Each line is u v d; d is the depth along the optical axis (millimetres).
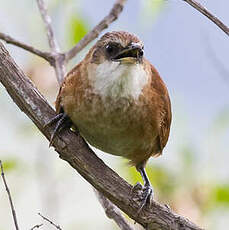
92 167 9578
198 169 11008
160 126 10500
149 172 11047
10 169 11359
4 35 11211
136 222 9766
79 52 11758
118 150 10555
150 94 10172
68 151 9672
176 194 10789
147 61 10328
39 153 11578
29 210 12828
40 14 12289
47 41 12328
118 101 9945
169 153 11227
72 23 12211
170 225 9570
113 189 9531
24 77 9703
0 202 11438
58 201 11156
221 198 10688
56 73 11375
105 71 9898
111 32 10102
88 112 10000
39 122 9719
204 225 10555
